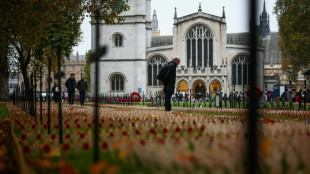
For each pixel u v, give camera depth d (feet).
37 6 52.39
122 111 51.26
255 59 9.72
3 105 91.25
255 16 9.57
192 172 10.55
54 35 112.06
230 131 19.63
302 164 12.21
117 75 215.51
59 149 15.97
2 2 46.88
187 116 37.17
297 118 41.73
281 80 284.82
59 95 19.72
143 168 11.66
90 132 20.84
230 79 209.56
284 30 156.04
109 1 59.21
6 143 19.67
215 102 83.82
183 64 214.48
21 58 59.62
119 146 14.84
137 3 213.87
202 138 16.76
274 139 16.75
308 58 151.64
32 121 31.27
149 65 219.20
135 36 213.66
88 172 11.57
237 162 11.14
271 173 10.64
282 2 156.35
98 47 12.82
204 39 213.25
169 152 13.24
